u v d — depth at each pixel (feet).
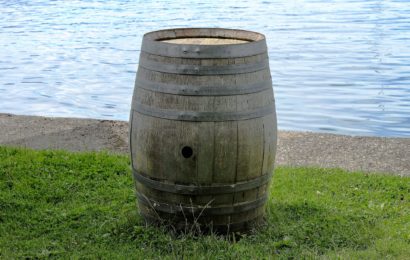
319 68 53.83
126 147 28.63
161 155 17.11
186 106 16.70
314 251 17.13
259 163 17.49
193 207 17.33
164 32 19.10
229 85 16.72
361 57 57.21
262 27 69.31
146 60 17.35
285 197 21.40
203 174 16.97
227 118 16.72
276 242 17.57
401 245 17.53
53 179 22.77
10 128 31.63
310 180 23.31
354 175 23.98
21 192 21.42
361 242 17.88
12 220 19.30
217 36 19.66
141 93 17.46
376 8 81.66
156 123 17.06
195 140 16.74
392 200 21.31
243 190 17.44
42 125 32.32
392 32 67.51
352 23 72.38
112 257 16.78
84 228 18.72
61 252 17.07
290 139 30.01
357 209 20.34
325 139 29.99
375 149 28.43
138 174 17.94
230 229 17.76
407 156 27.43
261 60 17.31
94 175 23.25
